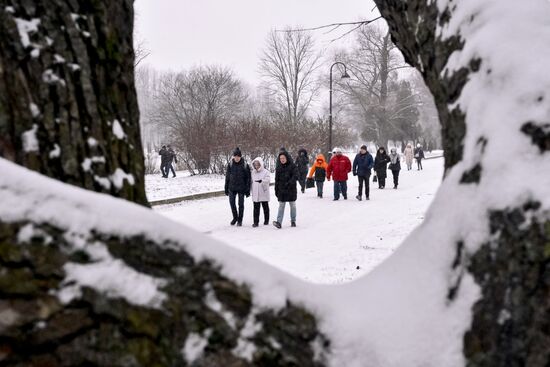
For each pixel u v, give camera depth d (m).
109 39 1.57
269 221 9.69
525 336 1.12
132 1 1.74
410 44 1.91
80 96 1.45
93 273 1.06
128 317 1.08
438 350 1.28
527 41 1.38
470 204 1.33
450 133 1.55
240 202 9.13
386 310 1.42
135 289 1.10
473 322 1.24
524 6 1.47
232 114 30.98
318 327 1.35
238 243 7.55
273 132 24.22
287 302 1.33
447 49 1.61
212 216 10.38
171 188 16.06
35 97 1.37
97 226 1.10
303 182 15.02
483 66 1.43
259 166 9.01
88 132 1.46
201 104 29.12
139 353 1.07
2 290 0.99
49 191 1.08
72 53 1.45
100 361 1.04
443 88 1.62
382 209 10.69
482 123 1.37
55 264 1.03
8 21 1.35
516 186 1.21
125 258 1.11
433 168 26.55
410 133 52.97
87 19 1.50
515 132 1.27
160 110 33.94
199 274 1.20
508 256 1.19
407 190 14.83
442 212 1.46
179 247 1.20
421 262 1.47
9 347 0.99
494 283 1.21
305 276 5.51
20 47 1.36
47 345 1.01
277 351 1.23
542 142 1.23
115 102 1.58
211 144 22.47
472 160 1.37
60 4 1.44
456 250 1.36
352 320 1.40
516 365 1.13
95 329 1.05
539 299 1.12
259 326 1.23
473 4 1.55
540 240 1.14
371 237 7.60
